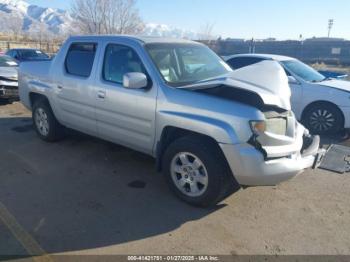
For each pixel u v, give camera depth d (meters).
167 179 4.00
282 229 3.45
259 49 37.28
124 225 3.43
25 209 3.67
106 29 32.56
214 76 4.50
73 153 5.42
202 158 3.60
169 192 4.16
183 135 3.94
